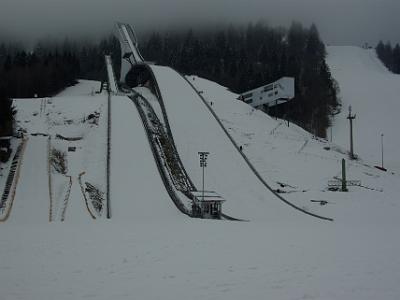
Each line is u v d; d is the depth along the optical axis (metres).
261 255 13.78
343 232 20.94
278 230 21.80
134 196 38.69
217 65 122.44
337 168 56.22
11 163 41.25
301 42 170.75
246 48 163.75
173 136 55.44
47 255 13.66
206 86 89.12
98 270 11.64
